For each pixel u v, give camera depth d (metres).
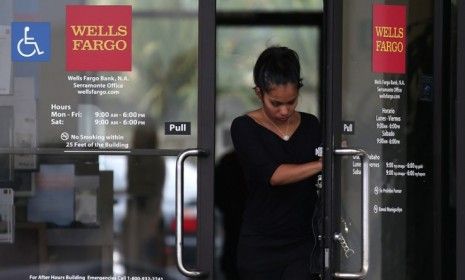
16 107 15.22
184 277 15.24
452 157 15.73
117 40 15.22
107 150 15.20
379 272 15.58
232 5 18.77
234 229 18.81
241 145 15.81
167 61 15.24
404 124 15.59
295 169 15.51
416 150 15.64
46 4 15.24
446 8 15.71
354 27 15.38
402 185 15.62
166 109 15.22
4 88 15.21
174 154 15.21
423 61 15.66
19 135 15.21
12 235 15.23
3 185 15.21
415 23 15.64
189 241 15.23
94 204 15.21
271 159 15.70
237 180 18.83
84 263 15.22
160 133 15.21
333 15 15.19
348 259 15.19
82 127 15.21
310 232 15.94
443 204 15.72
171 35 15.26
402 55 15.59
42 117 15.23
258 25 18.81
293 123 15.88
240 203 18.81
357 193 15.24
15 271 15.24
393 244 15.60
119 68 15.22
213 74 15.23
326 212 14.99
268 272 16.00
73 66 15.22
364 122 15.41
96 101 15.22
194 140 15.22
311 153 15.84
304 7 18.73
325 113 15.16
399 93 15.55
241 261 16.09
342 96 15.30
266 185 15.80
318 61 18.72
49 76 15.23
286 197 15.82
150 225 15.21
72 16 15.24
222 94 18.80
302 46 18.77
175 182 15.12
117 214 15.21
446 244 15.74
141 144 15.21
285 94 15.47
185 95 15.24
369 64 15.42
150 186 15.20
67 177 15.21
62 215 15.23
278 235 15.89
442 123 15.71
